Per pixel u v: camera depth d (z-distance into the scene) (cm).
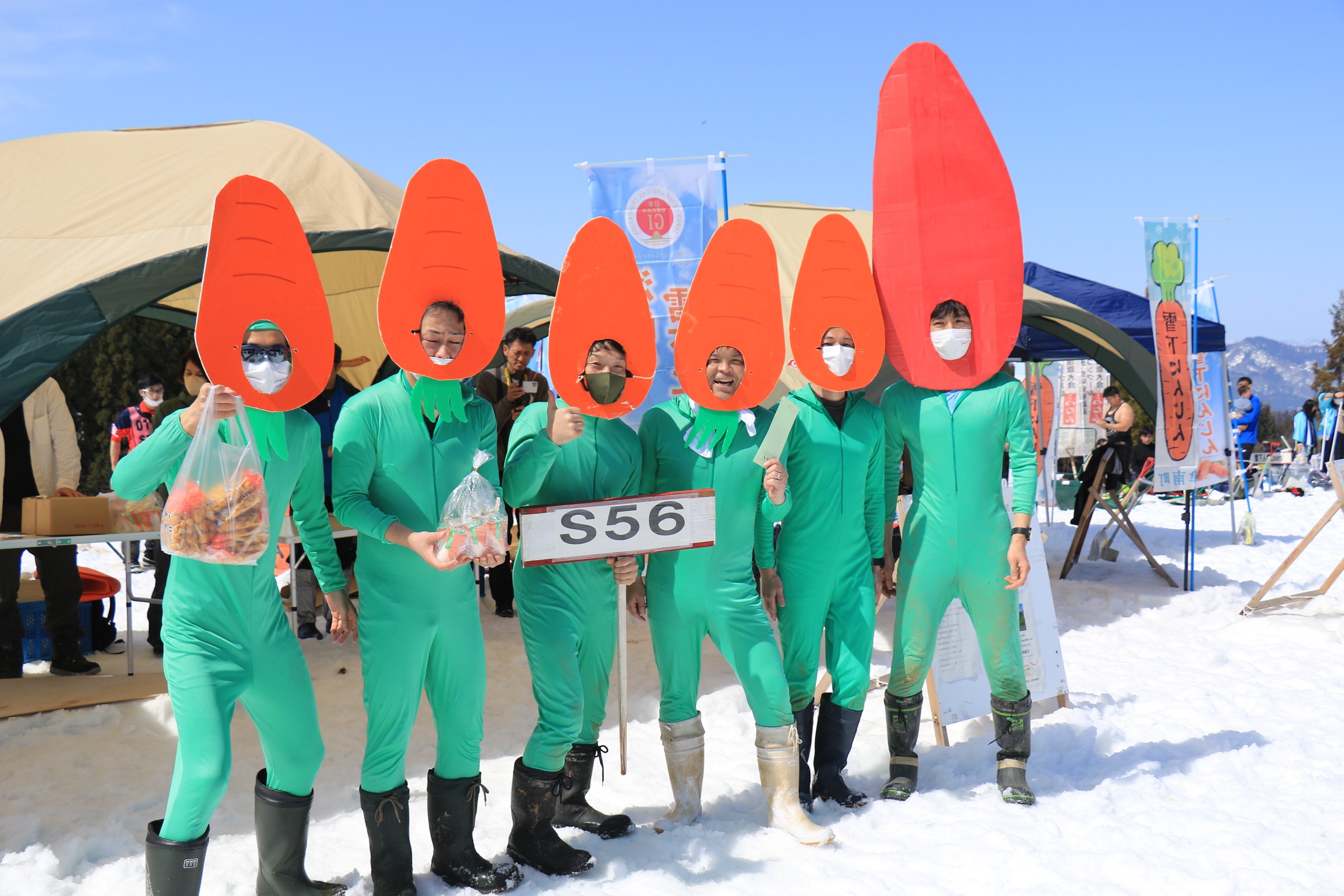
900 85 393
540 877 319
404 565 297
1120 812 370
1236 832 347
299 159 640
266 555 275
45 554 595
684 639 356
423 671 306
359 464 297
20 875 317
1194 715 499
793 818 348
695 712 367
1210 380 951
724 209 586
